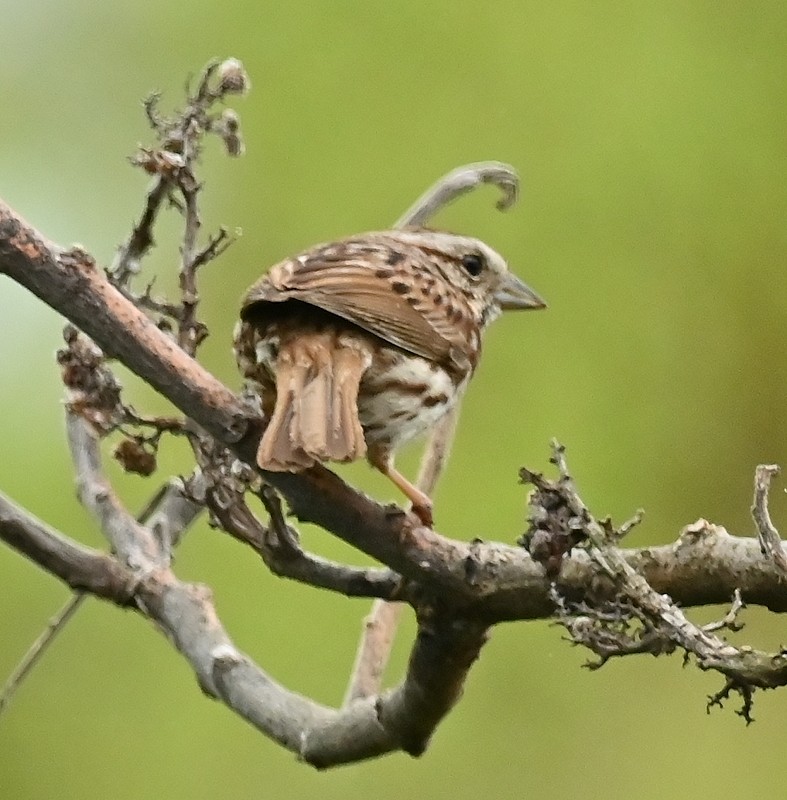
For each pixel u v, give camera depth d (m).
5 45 13.63
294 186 12.87
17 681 8.24
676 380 12.42
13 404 12.26
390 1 13.23
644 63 12.96
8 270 6.11
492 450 12.10
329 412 6.51
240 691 7.69
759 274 12.61
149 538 8.34
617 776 11.59
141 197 12.49
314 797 11.59
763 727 11.73
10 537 8.02
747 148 12.79
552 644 11.87
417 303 7.48
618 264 12.62
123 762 11.58
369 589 6.67
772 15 13.05
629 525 5.99
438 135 12.95
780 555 6.15
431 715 7.04
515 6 13.16
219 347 12.29
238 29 13.40
